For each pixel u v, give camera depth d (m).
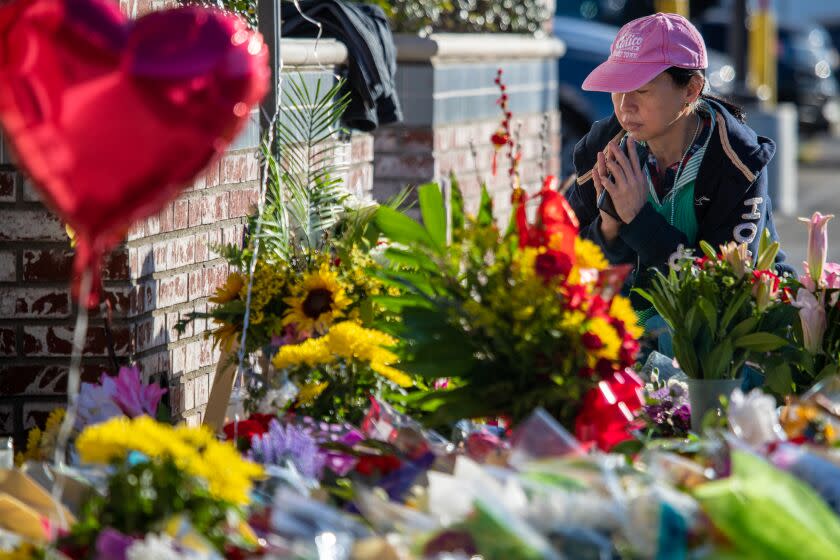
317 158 9.58
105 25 4.51
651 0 29.84
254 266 6.91
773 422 5.32
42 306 7.01
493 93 14.41
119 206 4.69
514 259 5.63
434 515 4.58
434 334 5.74
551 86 16.23
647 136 8.04
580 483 4.58
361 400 6.50
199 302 7.69
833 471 4.79
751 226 8.12
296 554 4.27
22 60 4.49
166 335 7.36
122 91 4.50
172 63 4.53
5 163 6.91
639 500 4.40
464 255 5.81
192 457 4.59
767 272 6.91
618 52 8.02
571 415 5.62
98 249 4.77
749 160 8.11
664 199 8.25
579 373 5.50
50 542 4.55
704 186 8.17
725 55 38.03
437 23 14.49
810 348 6.89
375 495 4.87
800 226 24.09
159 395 6.13
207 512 4.52
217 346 7.96
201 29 4.63
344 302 6.88
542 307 5.48
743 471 4.43
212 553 4.28
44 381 7.07
